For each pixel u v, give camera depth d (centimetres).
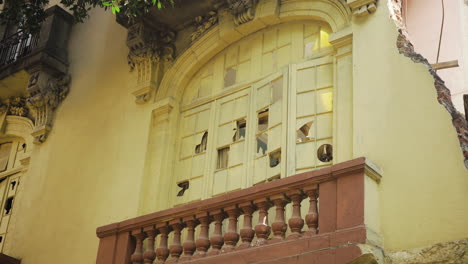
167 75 1156
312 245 738
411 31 945
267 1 1066
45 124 1291
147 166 1091
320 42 1005
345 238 720
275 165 955
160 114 1132
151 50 1163
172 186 1077
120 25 1293
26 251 1183
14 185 1352
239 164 1001
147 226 920
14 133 1395
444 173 747
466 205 714
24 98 1406
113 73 1248
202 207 859
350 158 849
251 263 774
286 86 993
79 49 1348
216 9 1141
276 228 789
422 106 805
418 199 752
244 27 1088
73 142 1235
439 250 705
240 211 838
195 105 1123
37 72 1307
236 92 1072
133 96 1184
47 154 1270
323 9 1000
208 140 1064
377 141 821
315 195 781
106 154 1163
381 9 911
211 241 841
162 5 1120
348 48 929
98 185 1138
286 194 797
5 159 1400
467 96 716
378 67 870
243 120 1045
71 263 1089
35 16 1331
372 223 745
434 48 920
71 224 1136
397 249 737
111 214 1083
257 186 815
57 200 1189
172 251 873
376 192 777
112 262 923
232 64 1109
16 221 1241
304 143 933
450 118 773
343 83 910
